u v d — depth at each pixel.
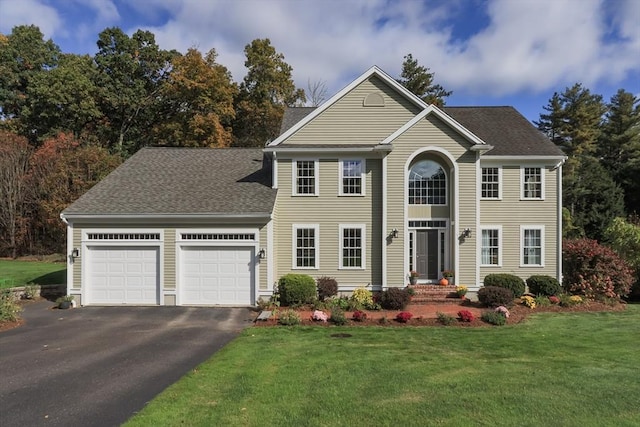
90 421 6.39
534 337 12.14
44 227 35.75
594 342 11.52
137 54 44.41
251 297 17.58
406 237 18.98
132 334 12.56
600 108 50.25
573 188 37.09
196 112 38.72
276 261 19.11
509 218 20.20
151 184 19.80
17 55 44.09
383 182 18.91
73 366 9.26
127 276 17.73
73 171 34.53
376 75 19.80
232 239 17.66
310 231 19.38
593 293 18.61
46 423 6.34
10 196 34.22
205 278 17.69
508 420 6.22
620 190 36.78
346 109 19.78
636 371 8.66
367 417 6.30
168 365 9.30
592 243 19.83
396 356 9.88
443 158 19.33
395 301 16.53
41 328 13.43
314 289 17.50
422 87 46.59
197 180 20.23
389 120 19.73
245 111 42.78
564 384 7.79
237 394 7.27
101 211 17.59
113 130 45.03
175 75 38.22
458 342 11.45
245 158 22.58
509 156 19.91
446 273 19.06
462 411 6.53
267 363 9.24
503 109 24.20
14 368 9.12
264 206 17.95
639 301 20.20
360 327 13.59
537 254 20.20
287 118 22.53
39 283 22.48
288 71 43.94
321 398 7.06
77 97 40.62
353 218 19.31
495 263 20.19
